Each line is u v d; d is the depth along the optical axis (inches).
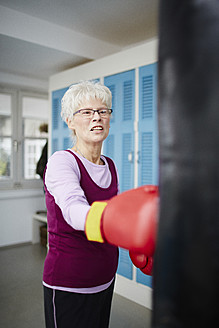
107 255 41.4
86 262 39.2
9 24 99.2
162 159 13.2
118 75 103.6
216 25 11.5
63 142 129.7
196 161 11.8
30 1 94.4
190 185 11.9
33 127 167.0
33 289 104.3
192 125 11.8
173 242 12.4
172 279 12.4
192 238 11.9
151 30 116.5
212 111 11.4
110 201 21.7
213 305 11.5
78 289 38.9
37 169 148.3
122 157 102.4
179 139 12.3
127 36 122.6
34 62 130.2
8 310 89.4
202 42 11.7
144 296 93.7
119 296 100.7
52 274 39.7
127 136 100.9
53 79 136.9
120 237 19.0
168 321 12.5
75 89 40.3
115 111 105.0
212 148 11.4
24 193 157.3
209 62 11.5
